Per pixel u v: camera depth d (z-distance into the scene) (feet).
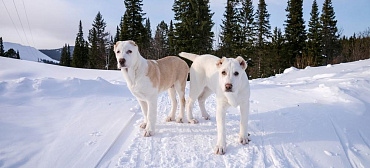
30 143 11.26
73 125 13.98
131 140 12.69
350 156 10.07
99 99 19.98
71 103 18.08
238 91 11.93
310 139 11.82
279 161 9.95
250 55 99.04
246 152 11.06
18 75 32.50
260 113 16.63
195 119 16.02
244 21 100.63
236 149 11.51
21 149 10.61
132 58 13.08
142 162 10.23
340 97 17.34
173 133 13.88
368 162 9.59
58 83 20.86
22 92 18.43
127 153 11.03
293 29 108.27
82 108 17.34
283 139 12.17
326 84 22.81
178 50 85.15
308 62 77.10
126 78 13.62
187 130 14.39
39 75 34.58
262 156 10.58
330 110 15.21
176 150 11.46
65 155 10.39
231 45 94.99
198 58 16.65
